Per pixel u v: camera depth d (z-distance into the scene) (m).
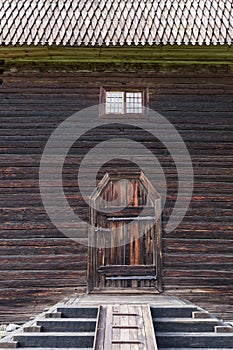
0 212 8.40
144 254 8.33
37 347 4.80
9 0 9.64
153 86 9.05
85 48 8.52
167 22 8.85
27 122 8.84
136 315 5.18
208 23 8.85
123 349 4.18
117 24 8.78
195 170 8.66
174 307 5.52
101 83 9.04
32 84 9.03
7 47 8.46
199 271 8.18
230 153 8.75
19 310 7.97
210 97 9.03
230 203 8.52
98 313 5.26
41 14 9.06
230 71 9.18
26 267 8.17
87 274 8.16
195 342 4.86
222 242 8.33
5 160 8.63
